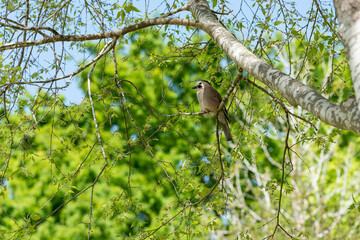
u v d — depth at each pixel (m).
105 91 8.79
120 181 23.41
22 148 8.83
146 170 23.86
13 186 22.11
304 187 19.36
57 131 20.62
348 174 24.08
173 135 23.41
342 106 4.80
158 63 11.41
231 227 17.44
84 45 12.49
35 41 8.69
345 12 4.54
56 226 22.06
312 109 5.36
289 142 19.88
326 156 20.64
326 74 13.06
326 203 20.53
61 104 9.23
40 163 21.78
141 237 9.00
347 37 4.46
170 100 24.67
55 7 10.92
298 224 18.03
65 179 8.66
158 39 21.70
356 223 18.62
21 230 8.18
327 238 18.45
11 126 9.00
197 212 9.68
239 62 7.12
